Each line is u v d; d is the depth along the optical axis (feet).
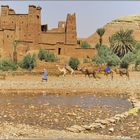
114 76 186.09
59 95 116.06
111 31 563.48
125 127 58.39
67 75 185.88
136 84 150.00
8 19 316.40
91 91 125.08
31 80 160.66
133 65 260.21
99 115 71.72
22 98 105.81
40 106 85.56
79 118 67.72
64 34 323.37
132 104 91.45
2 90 123.24
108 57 266.98
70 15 323.78
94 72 174.19
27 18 313.94
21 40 296.30
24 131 51.52
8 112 74.33
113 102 97.45
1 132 49.96
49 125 60.85
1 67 222.07
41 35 321.11
